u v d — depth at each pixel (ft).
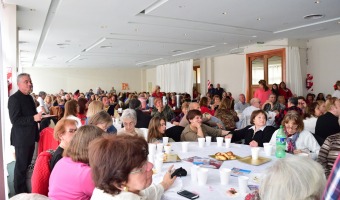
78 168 4.95
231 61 37.99
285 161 3.36
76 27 21.36
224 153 7.40
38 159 6.12
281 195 3.13
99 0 14.85
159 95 33.47
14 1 14.82
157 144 8.08
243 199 4.79
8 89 15.64
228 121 15.06
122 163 3.32
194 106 14.47
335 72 25.94
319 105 12.94
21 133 10.10
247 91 32.14
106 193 3.49
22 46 30.27
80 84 59.57
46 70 57.62
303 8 16.81
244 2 15.49
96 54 37.70
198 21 19.84
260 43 29.78
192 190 5.21
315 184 3.10
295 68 27.61
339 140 6.72
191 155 7.74
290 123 8.77
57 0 15.64
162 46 31.30
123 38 26.16
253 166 6.61
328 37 26.43
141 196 3.88
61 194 4.95
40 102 23.98
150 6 16.93
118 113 19.40
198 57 42.52
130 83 62.95
